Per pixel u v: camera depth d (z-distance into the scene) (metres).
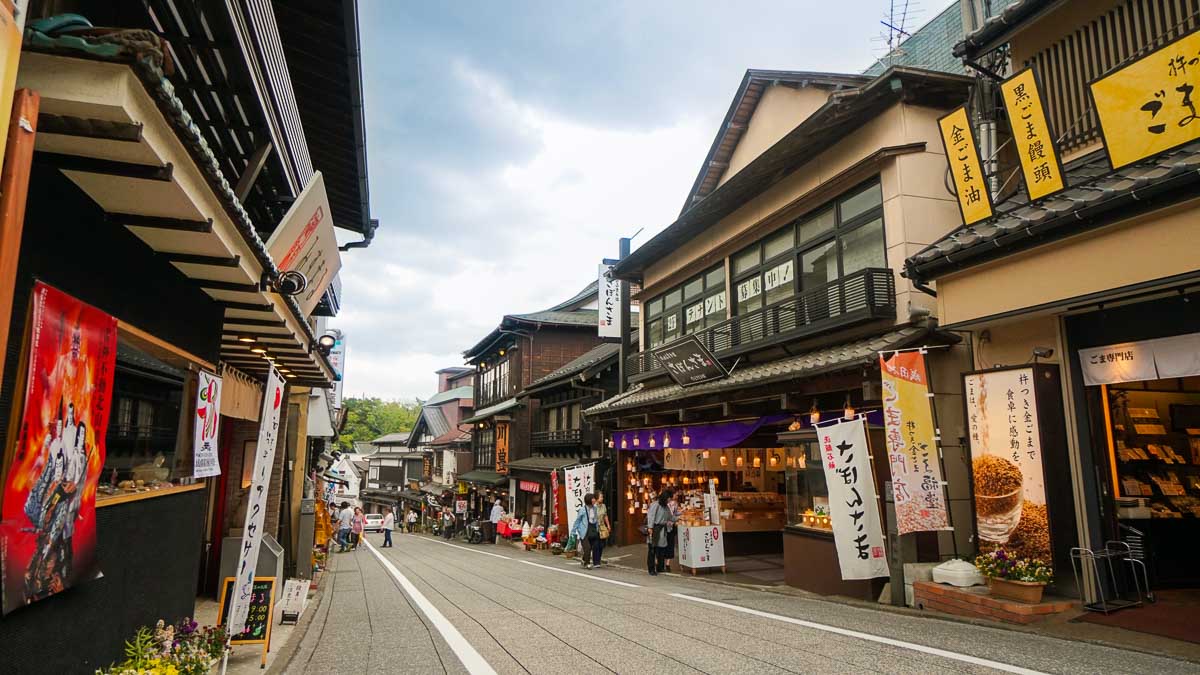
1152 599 7.59
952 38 16.59
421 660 6.27
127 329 4.55
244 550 5.52
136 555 4.94
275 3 7.09
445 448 46.72
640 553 18.80
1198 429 9.52
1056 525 7.80
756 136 16.77
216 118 6.38
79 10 4.27
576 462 25.52
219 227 4.62
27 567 3.36
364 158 10.29
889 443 8.97
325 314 15.06
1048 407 8.04
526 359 32.81
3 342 2.58
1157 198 6.40
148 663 4.45
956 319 8.88
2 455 3.22
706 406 14.90
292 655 6.58
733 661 6.01
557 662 6.11
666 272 19.56
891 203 11.30
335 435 21.98
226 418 11.51
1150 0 8.29
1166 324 7.20
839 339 12.09
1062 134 9.31
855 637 6.89
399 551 24.55
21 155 2.65
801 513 11.49
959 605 8.00
